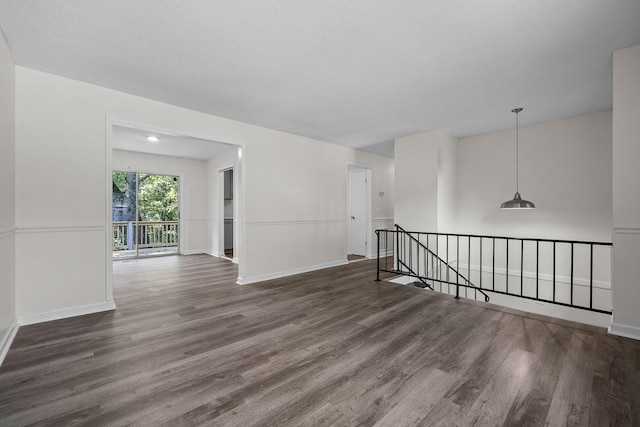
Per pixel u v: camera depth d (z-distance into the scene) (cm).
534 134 451
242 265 427
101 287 305
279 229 474
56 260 280
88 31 212
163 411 150
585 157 407
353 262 607
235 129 420
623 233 238
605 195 392
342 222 583
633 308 234
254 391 166
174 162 691
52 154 279
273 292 376
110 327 260
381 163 686
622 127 237
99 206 305
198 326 263
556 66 264
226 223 760
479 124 443
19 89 262
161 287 402
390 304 325
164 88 312
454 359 202
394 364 196
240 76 284
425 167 483
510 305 473
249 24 205
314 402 157
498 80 292
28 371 187
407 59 252
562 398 158
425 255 450
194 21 201
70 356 207
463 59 252
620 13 191
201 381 176
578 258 414
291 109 376
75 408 151
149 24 205
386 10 190
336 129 467
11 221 244
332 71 274
